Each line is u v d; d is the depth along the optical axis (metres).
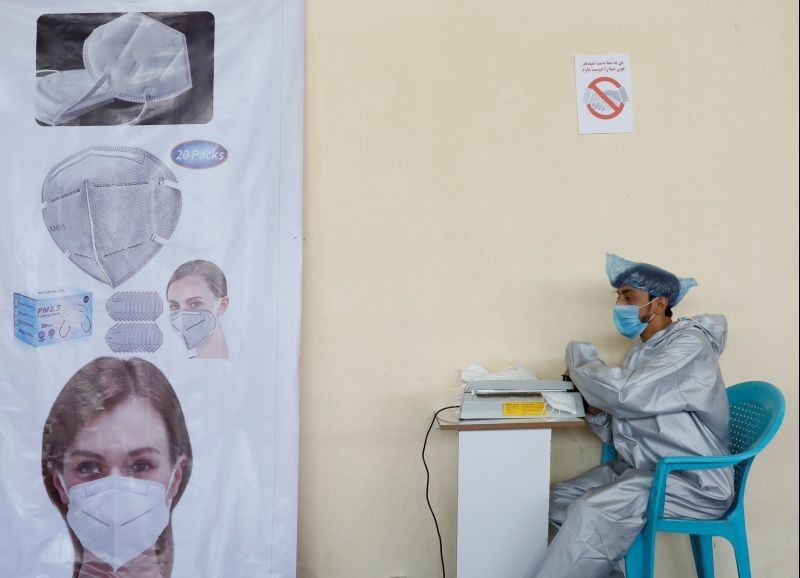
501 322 2.43
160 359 2.25
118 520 2.24
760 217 2.44
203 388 2.26
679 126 2.44
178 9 2.28
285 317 2.26
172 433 2.25
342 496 2.44
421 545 2.44
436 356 2.43
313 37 2.42
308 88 2.42
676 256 2.44
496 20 2.43
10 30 2.27
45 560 2.23
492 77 2.43
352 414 2.43
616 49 2.44
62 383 2.25
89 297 2.26
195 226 2.26
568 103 2.43
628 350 2.32
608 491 2.01
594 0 2.44
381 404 2.43
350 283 2.42
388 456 2.43
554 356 2.44
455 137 2.43
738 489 2.10
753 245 2.44
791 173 2.44
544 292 2.44
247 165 2.27
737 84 2.44
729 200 2.44
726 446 2.14
